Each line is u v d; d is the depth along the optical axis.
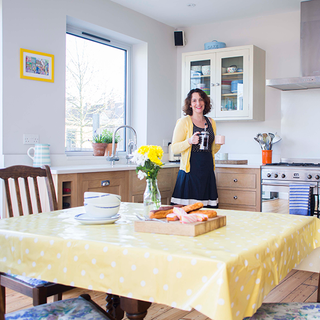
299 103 4.01
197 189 3.20
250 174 3.68
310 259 1.54
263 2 3.83
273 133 4.17
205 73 4.23
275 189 3.51
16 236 1.20
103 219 1.40
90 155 3.79
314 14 3.69
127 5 3.91
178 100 4.75
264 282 1.03
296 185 3.30
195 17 4.30
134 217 1.56
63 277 1.09
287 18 4.10
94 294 2.48
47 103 3.18
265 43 4.22
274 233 1.23
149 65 4.28
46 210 2.82
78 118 3.74
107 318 1.19
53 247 1.11
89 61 3.86
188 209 1.34
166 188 3.93
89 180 2.96
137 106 4.33
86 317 1.19
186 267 0.90
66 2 3.32
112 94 4.14
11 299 2.35
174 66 4.72
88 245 1.06
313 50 3.69
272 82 3.66
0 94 2.87
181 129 3.19
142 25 4.17
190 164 3.21
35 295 1.41
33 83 3.07
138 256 0.97
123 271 0.99
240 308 0.90
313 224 1.54
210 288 0.85
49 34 3.18
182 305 0.89
